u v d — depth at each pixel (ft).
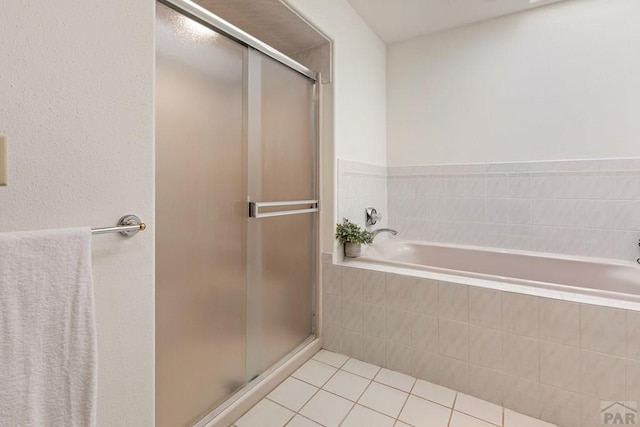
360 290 6.86
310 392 5.78
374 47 9.20
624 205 7.18
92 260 3.01
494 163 8.52
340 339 7.16
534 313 5.18
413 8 7.99
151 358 3.51
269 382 5.78
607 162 7.30
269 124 5.91
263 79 5.74
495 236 8.57
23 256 2.26
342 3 7.56
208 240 4.72
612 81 7.23
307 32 6.81
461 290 5.77
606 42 7.27
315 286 7.44
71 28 2.81
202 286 4.65
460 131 8.97
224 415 4.85
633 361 4.56
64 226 2.80
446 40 9.10
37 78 2.62
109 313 3.14
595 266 6.98
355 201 8.27
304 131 6.95
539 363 5.16
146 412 3.47
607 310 4.70
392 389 5.88
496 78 8.46
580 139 7.55
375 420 5.06
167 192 4.10
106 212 3.09
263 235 5.85
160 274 4.05
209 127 4.68
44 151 2.67
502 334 5.43
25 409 2.26
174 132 4.17
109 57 3.09
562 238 7.80
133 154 3.30
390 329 6.51
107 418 3.15
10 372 2.19
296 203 6.61
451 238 9.16
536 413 5.17
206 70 4.60
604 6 7.28
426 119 9.44
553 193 7.87
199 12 4.37
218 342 4.93
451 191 9.12
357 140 8.35
